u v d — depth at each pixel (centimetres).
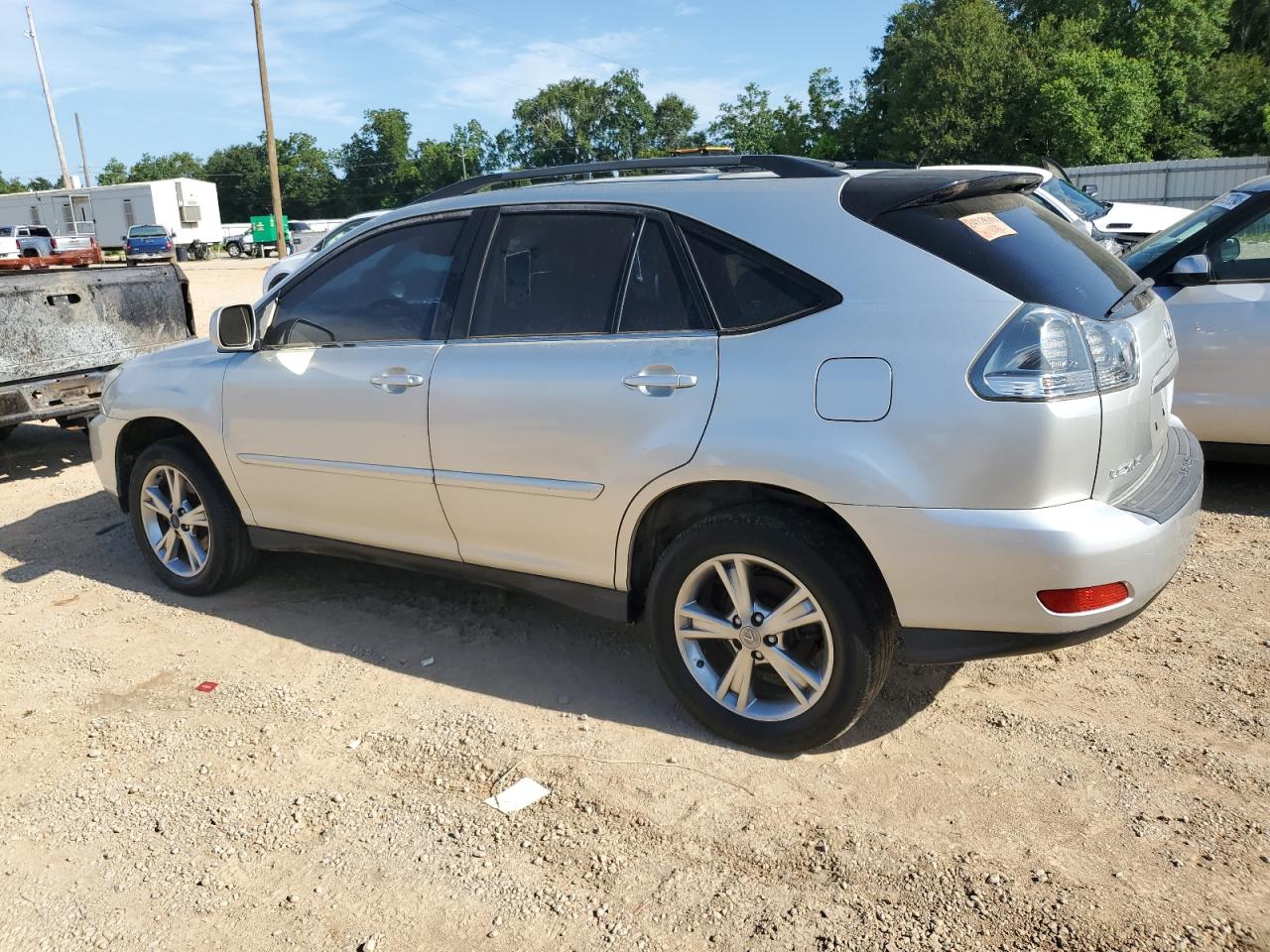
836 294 292
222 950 246
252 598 463
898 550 280
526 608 441
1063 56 4059
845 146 6256
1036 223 319
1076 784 295
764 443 293
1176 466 329
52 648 418
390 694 369
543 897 259
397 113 10731
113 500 639
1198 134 4244
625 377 320
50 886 272
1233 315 520
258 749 335
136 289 754
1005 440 267
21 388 664
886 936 240
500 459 349
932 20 4712
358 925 252
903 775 304
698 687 327
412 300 382
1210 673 356
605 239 339
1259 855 260
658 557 349
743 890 259
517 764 320
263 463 421
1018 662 372
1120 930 237
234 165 11075
